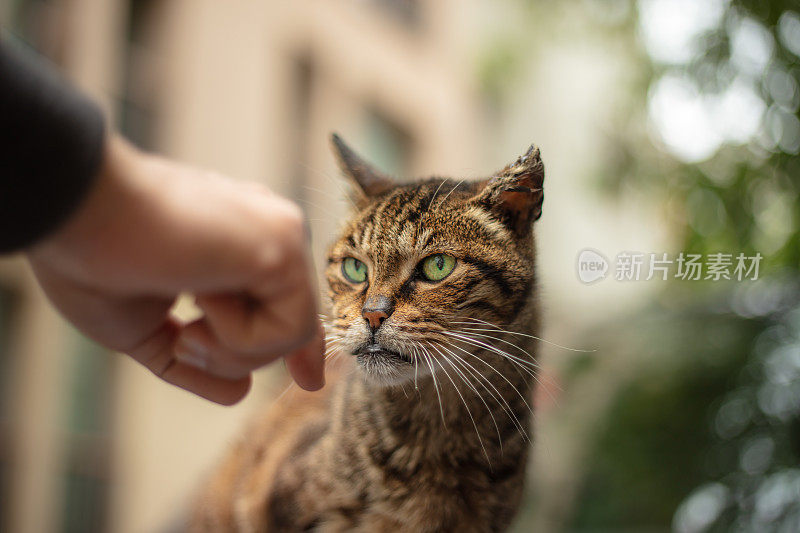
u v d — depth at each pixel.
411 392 0.40
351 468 0.41
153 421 1.12
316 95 1.37
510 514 0.42
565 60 1.31
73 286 0.20
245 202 0.19
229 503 0.54
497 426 0.41
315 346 0.25
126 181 0.18
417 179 0.50
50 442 1.05
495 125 1.65
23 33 1.00
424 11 1.67
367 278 0.42
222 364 0.23
